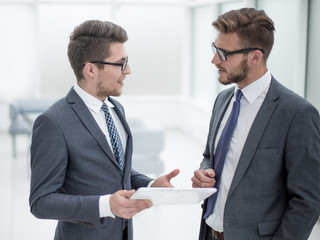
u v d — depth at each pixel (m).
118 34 1.89
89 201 1.74
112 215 1.75
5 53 9.37
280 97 1.88
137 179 2.18
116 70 1.89
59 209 1.76
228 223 1.93
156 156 5.55
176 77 10.09
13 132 7.24
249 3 5.88
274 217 1.90
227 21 1.87
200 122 8.66
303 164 1.78
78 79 1.93
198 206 5.28
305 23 4.67
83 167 1.86
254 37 1.86
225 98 2.20
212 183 2.02
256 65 1.91
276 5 5.32
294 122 1.80
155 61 9.98
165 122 10.09
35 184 1.82
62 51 9.52
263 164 1.87
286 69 5.11
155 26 9.84
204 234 2.20
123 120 2.08
